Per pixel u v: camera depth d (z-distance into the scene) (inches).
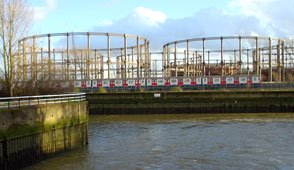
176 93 3174.2
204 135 1879.9
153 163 1307.8
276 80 4975.4
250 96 3083.2
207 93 3132.4
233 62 5147.6
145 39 4653.1
